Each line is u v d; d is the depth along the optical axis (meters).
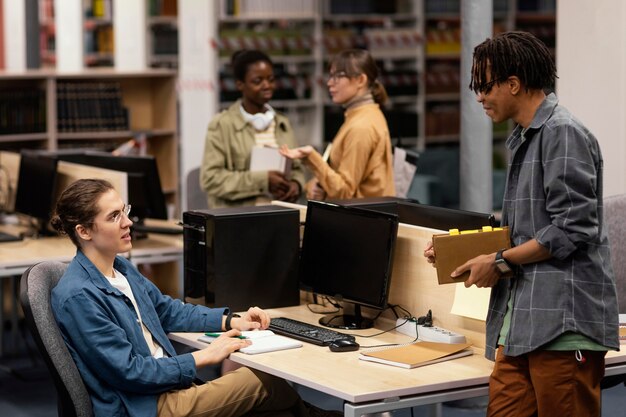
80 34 11.30
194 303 4.38
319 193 5.21
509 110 3.09
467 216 3.94
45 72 7.95
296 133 11.03
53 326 3.45
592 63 5.48
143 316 3.74
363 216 3.99
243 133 5.75
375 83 5.21
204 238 4.28
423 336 3.80
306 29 11.05
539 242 2.99
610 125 5.43
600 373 3.15
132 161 6.01
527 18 11.56
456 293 3.72
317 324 4.11
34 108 7.98
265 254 4.34
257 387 3.66
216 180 5.68
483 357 3.55
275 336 3.84
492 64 3.05
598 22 5.43
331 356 3.59
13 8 11.68
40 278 3.54
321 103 10.98
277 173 5.55
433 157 9.41
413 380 3.26
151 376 3.47
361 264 3.99
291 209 4.41
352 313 4.22
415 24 11.46
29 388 5.85
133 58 11.03
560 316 3.02
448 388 3.26
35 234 6.12
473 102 5.38
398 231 4.01
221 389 3.60
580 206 2.92
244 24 10.71
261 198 5.68
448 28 11.66
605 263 3.06
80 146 8.34
